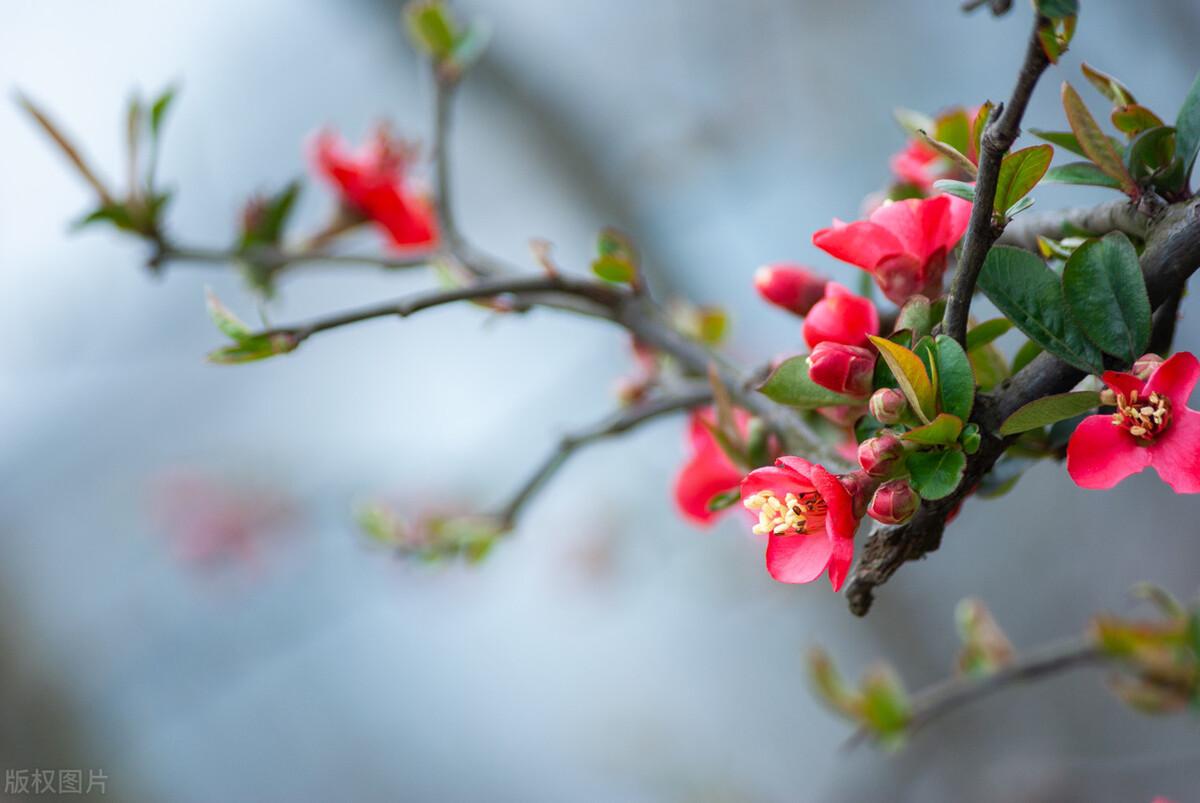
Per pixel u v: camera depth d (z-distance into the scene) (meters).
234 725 4.17
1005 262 0.98
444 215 1.35
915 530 0.98
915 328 0.99
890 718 1.27
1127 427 0.96
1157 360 0.96
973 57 2.79
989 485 1.04
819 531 0.99
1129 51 2.22
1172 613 1.20
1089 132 1.00
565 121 2.84
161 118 1.39
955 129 1.09
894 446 0.97
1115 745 2.38
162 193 1.42
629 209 2.76
